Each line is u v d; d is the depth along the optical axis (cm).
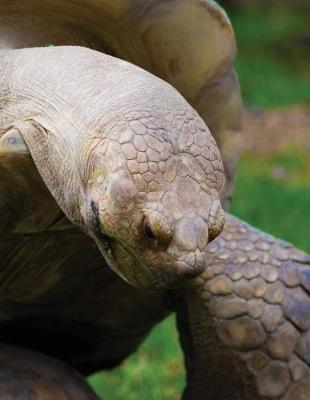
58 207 486
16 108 474
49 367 552
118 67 455
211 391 595
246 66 3161
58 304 574
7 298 548
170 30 517
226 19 523
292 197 1600
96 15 510
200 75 534
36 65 479
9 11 511
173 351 955
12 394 518
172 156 414
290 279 582
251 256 586
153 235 405
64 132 444
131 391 855
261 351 575
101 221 414
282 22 3912
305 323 575
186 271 407
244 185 1684
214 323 577
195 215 411
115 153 412
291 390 573
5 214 486
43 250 519
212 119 555
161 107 426
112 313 591
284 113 2512
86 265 544
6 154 459
